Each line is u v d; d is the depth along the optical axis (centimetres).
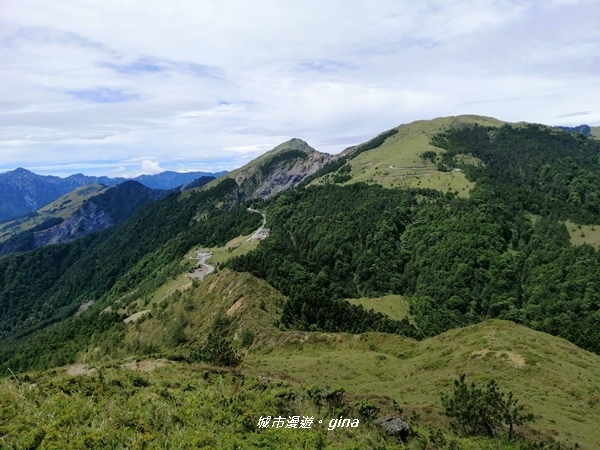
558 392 4419
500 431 3341
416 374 5591
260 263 13562
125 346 10244
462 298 14125
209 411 2056
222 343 5088
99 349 10825
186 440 1664
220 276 11212
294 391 2905
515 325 6706
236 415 2084
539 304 13750
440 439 2805
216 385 2895
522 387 4559
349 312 9644
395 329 9388
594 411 4100
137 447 1547
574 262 14850
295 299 9325
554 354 5488
